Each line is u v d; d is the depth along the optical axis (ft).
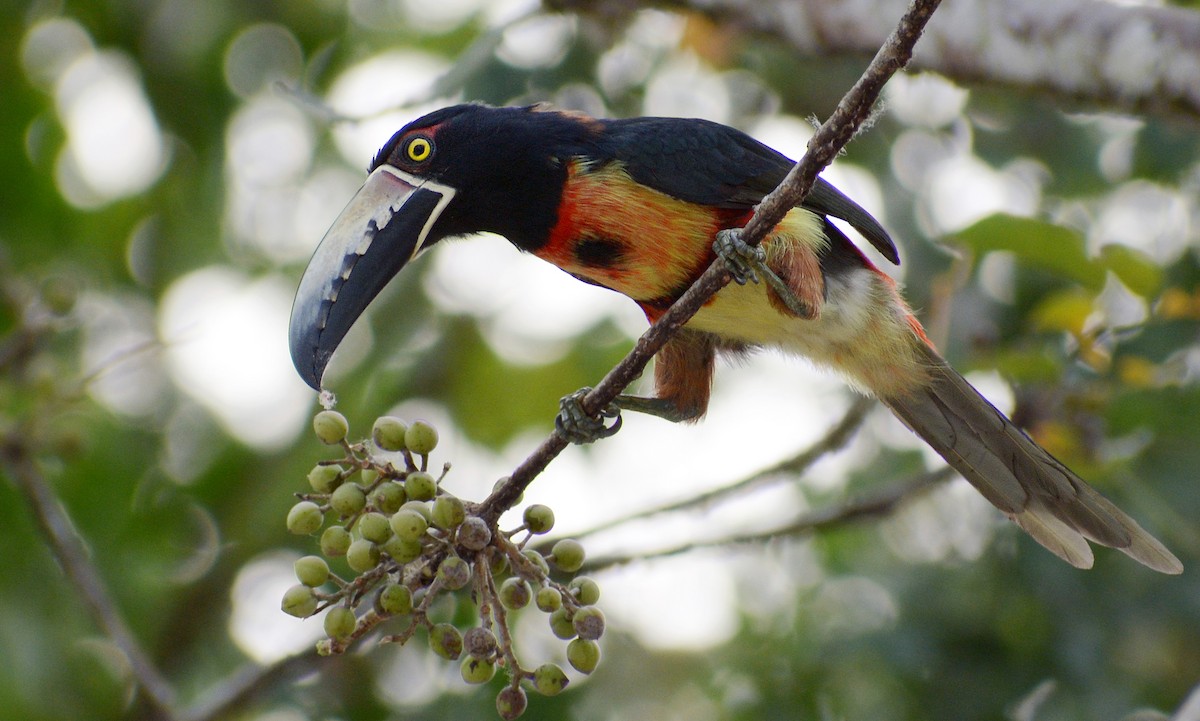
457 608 35.83
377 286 26.32
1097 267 29.17
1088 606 33.30
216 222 43.24
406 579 19.11
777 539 31.68
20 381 31.40
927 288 37.55
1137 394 31.86
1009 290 37.17
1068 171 38.45
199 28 42.80
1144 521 33.17
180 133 43.45
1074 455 30.73
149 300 43.19
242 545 41.29
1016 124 38.91
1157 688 33.24
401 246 26.71
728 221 26.91
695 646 39.17
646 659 39.04
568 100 39.86
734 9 32.78
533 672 19.12
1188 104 28.78
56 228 43.09
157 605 40.29
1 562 37.58
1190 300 29.17
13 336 31.32
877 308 28.71
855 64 40.40
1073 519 28.32
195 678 39.70
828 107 41.19
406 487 19.22
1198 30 28.60
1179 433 33.04
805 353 29.27
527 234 27.58
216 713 30.83
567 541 20.52
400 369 42.42
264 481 41.68
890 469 38.14
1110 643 33.12
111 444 40.68
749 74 41.32
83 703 37.73
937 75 30.99
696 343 29.50
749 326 28.32
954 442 29.32
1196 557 32.83
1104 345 32.32
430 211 26.99
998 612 34.12
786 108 41.63
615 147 26.96
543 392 42.83
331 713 36.45
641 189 26.73
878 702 34.22
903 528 36.73
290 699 36.35
